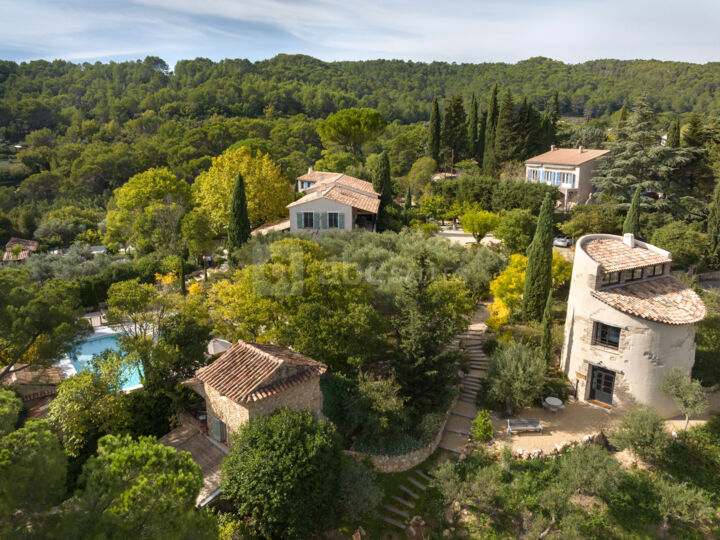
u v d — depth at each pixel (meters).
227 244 52.41
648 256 29.69
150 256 54.59
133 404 25.64
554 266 37.94
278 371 22.09
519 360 27.84
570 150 75.00
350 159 86.81
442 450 25.83
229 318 29.09
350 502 20.80
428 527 22.16
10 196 110.12
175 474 13.32
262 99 186.12
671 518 22.36
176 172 105.62
